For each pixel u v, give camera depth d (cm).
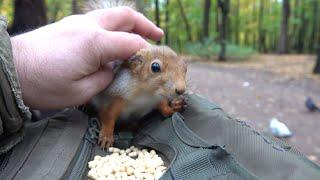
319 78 166
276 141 21
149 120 23
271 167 18
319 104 123
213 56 228
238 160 19
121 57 23
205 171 18
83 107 24
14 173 19
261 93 135
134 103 23
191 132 20
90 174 19
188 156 19
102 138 22
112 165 20
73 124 22
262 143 20
